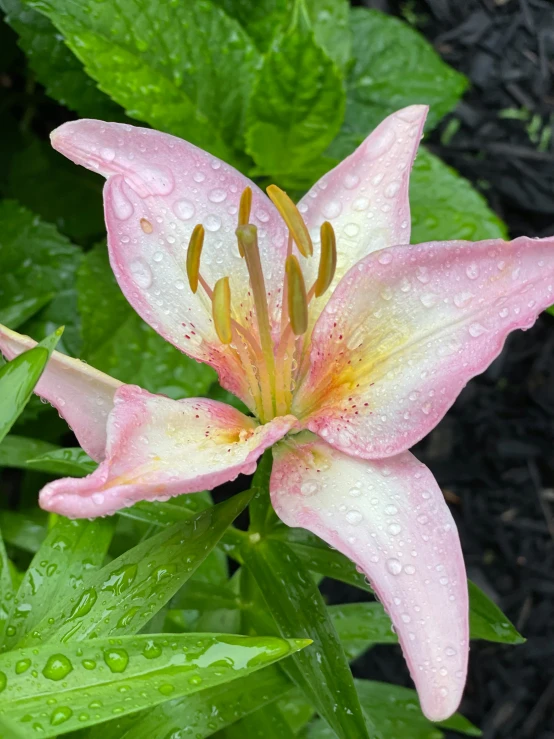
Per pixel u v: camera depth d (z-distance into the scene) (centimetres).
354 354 26
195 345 27
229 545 30
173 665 21
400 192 28
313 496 25
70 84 41
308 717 39
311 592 27
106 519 27
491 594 54
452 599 23
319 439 26
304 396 27
